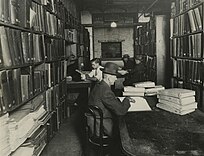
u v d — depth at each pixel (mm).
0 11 2025
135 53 11250
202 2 3219
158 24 6023
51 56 3900
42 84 3305
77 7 9984
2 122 1900
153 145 1628
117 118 2459
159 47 6055
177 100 2400
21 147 2422
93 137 2736
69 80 5660
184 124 2074
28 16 2744
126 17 11625
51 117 3852
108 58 11617
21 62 2484
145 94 3129
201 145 1611
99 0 10234
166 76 6047
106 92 2645
